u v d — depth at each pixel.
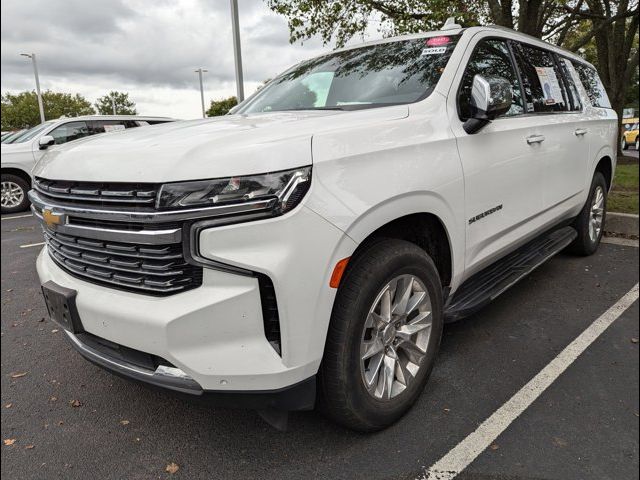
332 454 2.27
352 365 2.12
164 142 2.01
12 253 6.31
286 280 1.84
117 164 1.95
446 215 2.54
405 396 2.43
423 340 2.53
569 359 3.05
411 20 8.62
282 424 2.05
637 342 3.25
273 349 1.92
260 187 1.81
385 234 2.43
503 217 3.12
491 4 8.02
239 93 10.37
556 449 2.27
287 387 1.95
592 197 4.81
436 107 2.67
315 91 3.22
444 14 7.62
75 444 2.42
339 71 3.28
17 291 4.77
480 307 2.89
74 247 2.16
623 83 12.53
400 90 2.87
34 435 2.50
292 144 1.91
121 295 1.99
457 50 2.99
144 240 1.84
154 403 2.76
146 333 1.88
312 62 3.64
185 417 2.61
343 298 2.08
